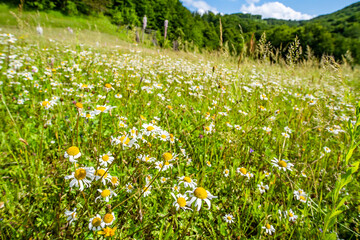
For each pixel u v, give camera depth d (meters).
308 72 7.85
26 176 1.93
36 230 1.49
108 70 5.26
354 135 1.27
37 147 2.25
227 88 4.20
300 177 2.51
